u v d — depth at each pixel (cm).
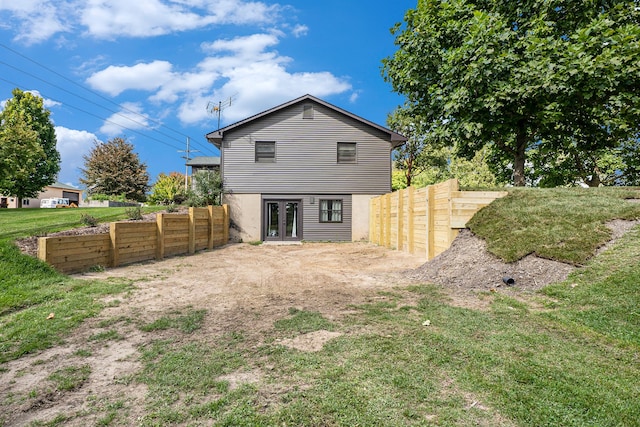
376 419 233
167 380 294
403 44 1322
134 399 266
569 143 1248
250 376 298
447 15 1211
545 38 1047
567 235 622
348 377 292
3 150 1900
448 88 1137
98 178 3925
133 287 659
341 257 1116
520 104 1084
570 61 935
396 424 227
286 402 255
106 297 579
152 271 842
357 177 1748
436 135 1270
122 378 302
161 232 1059
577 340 366
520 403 249
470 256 702
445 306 496
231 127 1712
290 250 1346
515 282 575
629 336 364
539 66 962
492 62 1008
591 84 937
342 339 378
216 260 1057
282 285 688
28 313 479
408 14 1333
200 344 376
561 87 925
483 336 379
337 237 1733
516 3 1222
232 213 1712
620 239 578
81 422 238
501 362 314
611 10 1055
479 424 227
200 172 1725
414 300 540
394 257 1044
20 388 288
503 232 704
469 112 1111
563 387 268
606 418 230
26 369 322
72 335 408
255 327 429
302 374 299
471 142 1291
